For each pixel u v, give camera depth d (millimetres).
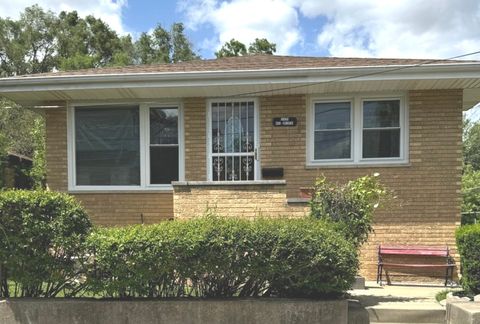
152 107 9508
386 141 9047
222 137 9359
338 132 9141
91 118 9609
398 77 8109
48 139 9547
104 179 9547
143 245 5363
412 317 5992
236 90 8828
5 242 5562
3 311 5547
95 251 5547
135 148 9531
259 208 7629
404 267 8414
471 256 6309
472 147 27969
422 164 8836
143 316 5453
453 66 7941
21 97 9258
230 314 5430
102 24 43031
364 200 6699
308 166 9070
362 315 5547
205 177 9320
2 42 39781
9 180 16344
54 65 41812
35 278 5648
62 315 5523
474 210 17156
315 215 6621
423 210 8766
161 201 9406
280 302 5434
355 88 8734
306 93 9086
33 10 42594
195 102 9383
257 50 38750
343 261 5402
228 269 5453
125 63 38188
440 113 8844
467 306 5535
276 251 5355
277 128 9180
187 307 5438
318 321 5418
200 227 5492
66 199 5754
